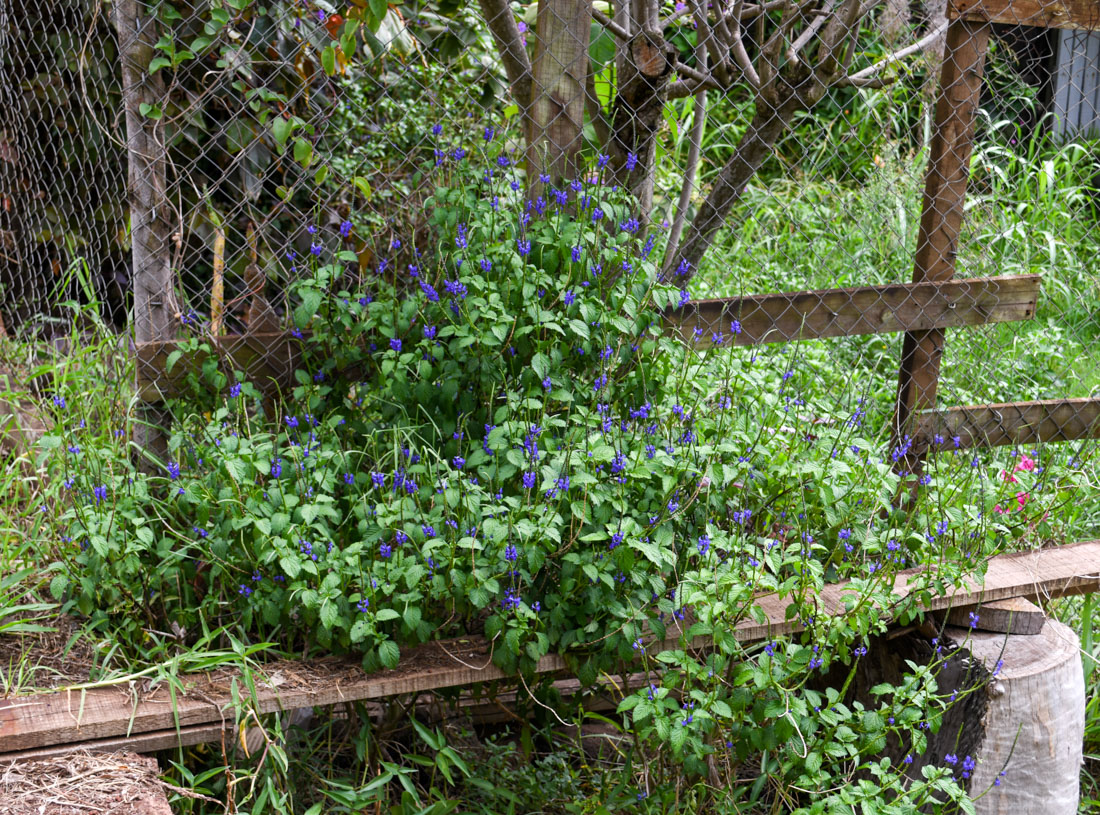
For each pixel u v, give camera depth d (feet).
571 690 10.35
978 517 10.11
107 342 11.50
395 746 9.48
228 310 12.45
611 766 9.78
